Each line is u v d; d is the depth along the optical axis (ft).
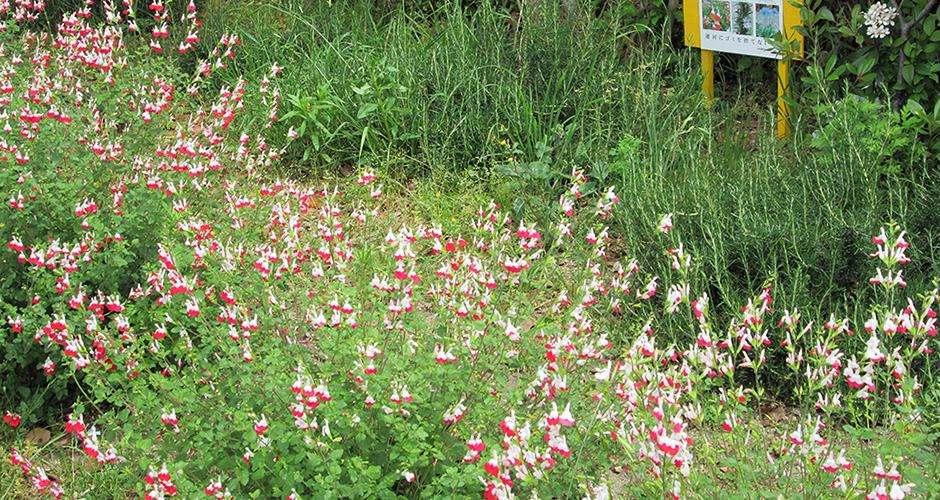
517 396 8.61
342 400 8.56
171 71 16.17
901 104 16.01
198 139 16.33
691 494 8.43
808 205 13.17
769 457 8.52
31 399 11.88
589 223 15.64
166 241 11.10
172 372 10.11
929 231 12.13
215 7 26.03
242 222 13.26
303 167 19.71
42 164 12.73
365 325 9.62
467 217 16.61
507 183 16.75
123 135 14.10
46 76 16.30
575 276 13.93
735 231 13.01
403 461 8.46
